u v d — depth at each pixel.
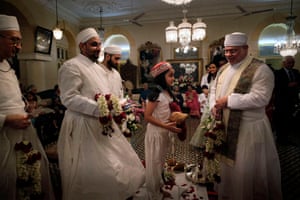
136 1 5.66
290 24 5.09
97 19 7.25
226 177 1.77
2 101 1.31
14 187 1.35
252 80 1.60
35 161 1.38
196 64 6.79
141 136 4.14
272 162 1.65
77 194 1.54
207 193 2.07
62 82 1.56
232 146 1.68
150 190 1.87
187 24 3.75
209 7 6.26
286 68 3.56
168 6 6.12
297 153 3.16
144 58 7.15
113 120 1.64
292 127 4.45
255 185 1.66
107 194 1.58
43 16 5.53
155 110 1.84
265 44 6.51
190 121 5.33
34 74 5.35
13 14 4.86
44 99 4.95
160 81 1.88
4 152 1.31
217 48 6.49
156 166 1.85
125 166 1.77
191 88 5.95
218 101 1.70
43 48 5.52
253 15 6.21
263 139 1.61
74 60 1.62
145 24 7.06
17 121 1.30
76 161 1.55
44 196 1.52
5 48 1.32
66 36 7.06
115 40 7.68
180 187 2.17
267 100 1.56
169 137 2.06
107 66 2.47
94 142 1.60
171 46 6.93
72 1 5.61
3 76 1.34
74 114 1.61
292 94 3.51
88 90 1.61
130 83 7.17
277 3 5.88
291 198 2.01
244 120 1.64
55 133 2.68
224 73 1.87
